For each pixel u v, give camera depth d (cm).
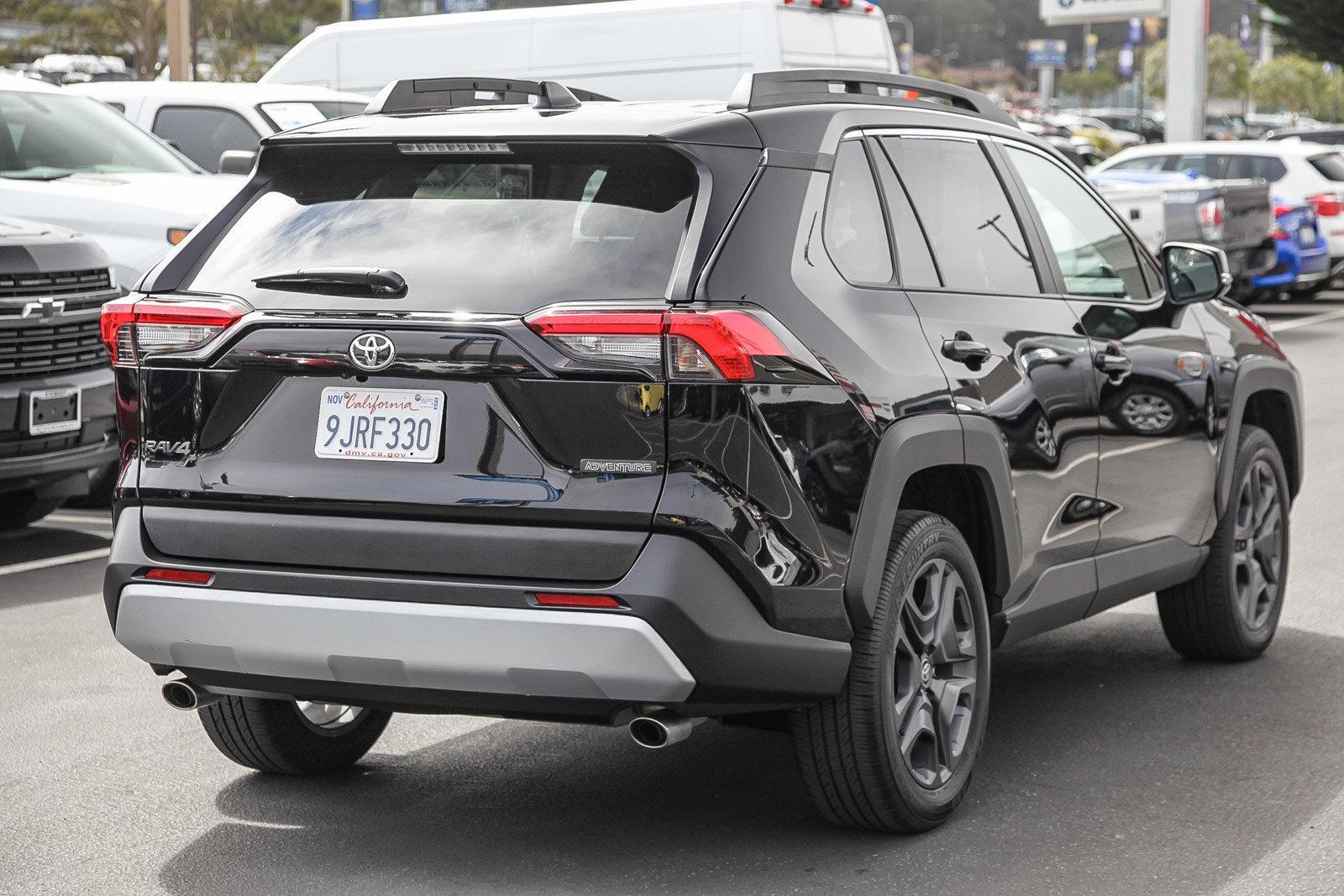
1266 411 880
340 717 669
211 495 546
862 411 547
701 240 519
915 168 632
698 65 1977
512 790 647
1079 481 684
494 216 544
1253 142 2938
